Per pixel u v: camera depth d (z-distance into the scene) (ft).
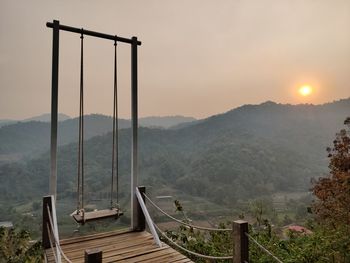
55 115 12.05
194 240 15.89
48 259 10.52
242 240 8.71
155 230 12.91
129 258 10.77
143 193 14.33
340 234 13.65
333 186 21.75
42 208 11.48
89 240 12.61
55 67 12.20
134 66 14.51
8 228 17.78
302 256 13.01
